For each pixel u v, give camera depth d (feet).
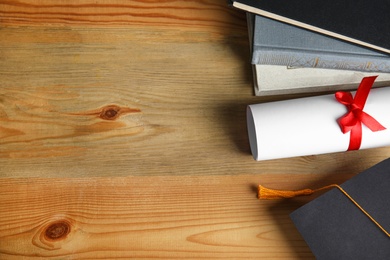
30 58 2.45
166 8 2.53
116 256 2.31
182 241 2.33
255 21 2.31
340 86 2.43
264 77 2.38
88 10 2.51
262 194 2.33
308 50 2.30
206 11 2.54
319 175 2.41
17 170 2.35
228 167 2.40
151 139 2.41
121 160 2.38
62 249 2.30
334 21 2.29
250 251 2.33
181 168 2.39
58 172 2.36
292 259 2.33
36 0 2.50
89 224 2.33
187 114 2.44
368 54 2.32
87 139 2.39
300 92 2.43
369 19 2.31
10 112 2.40
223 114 2.44
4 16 2.48
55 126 2.40
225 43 2.51
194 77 2.47
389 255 2.17
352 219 2.21
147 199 2.36
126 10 2.52
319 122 2.29
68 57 2.46
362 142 2.31
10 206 2.32
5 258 2.29
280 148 2.28
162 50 2.49
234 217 2.36
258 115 2.30
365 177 2.25
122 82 2.45
